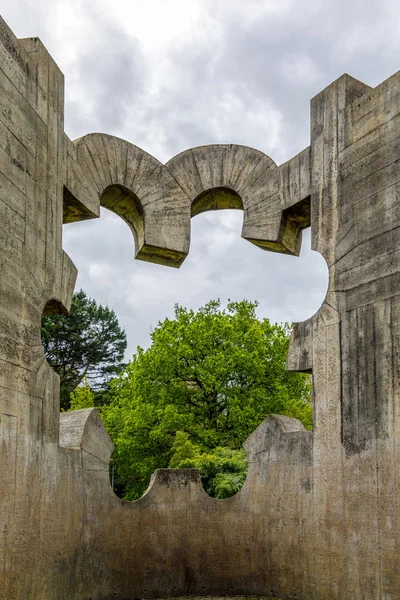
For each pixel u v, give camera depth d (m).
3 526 6.40
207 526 9.43
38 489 7.20
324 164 9.09
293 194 9.60
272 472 9.15
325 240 8.91
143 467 22.36
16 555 6.63
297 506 8.68
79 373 38.75
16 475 6.73
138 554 9.05
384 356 7.71
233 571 9.23
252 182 10.14
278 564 8.82
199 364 22.23
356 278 8.30
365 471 7.77
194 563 9.29
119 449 23.27
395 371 7.54
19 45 7.43
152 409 22.16
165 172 9.95
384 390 7.66
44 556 7.24
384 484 7.49
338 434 8.23
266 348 22.75
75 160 8.90
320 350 8.71
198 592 9.21
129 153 9.72
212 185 10.16
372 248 8.11
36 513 7.12
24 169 7.37
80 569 8.11
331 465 8.26
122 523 9.02
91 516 8.48
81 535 8.19
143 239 9.81
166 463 22.42
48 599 7.29
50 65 8.28
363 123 8.51
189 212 10.02
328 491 8.25
